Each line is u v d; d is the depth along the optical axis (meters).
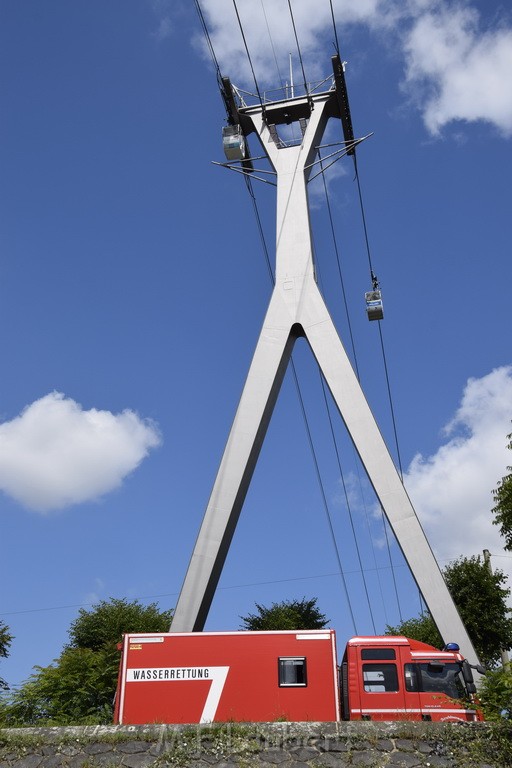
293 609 47.75
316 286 34.00
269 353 32.94
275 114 39.59
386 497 29.86
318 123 38.16
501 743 17.84
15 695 28.12
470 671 20.89
